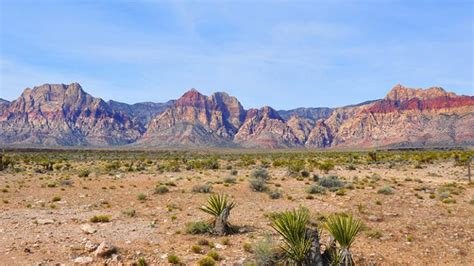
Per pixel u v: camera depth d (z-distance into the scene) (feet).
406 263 44.24
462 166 196.54
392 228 59.26
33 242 47.57
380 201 83.51
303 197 88.43
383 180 127.24
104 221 61.62
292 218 36.63
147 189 102.99
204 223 55.11
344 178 136.36
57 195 91.97
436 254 47.78
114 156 419.13
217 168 196.85
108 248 43.21
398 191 99.96
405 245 50.80
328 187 107.96
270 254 38.04
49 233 52.65
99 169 184.85
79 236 51.21
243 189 101.91
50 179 132.67
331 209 74.08
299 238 35.37
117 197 88.58
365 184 115.14
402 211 73.46
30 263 40.19
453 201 83.92
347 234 35.35
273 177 140.05
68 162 264.93
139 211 71.15
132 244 47.93
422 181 130.21
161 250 45.80
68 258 42.27
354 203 81.00
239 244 48.85
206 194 92.12
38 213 68.44
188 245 48.26
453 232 58.03
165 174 155.02
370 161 248.52
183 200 83.56
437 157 260.62
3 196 89.86
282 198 87.81
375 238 53.67
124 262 41.47
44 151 589.73
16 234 51.83
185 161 257.55
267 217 65.21
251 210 72.43
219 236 53.01
